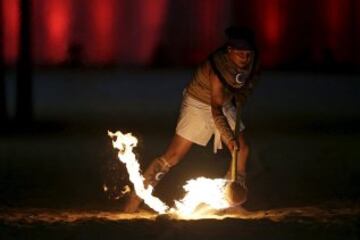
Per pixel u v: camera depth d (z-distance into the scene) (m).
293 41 119.12
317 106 65.31
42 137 45.38
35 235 19.61
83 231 19.91
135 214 23.03
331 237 19.30
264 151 38.56
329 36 119.12
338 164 34.66
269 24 119.12
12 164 34.56
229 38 22.19
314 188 28.34
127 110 60.81
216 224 20.42
